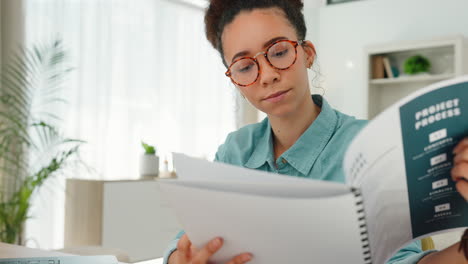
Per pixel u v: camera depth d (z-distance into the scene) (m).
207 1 1.08
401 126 0.61
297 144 1.00
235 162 1.13
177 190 0.64
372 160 0.62
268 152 1.06
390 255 0.71
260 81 0.90
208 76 4.84
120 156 4.02
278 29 0.90
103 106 3.87
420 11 4.86
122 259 2.30
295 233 0.61
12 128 2.84
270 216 0.60
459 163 0.61
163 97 4.41
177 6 4.53
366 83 4.81
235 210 0.62
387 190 0.63
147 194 3.51
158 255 3.56
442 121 0.61
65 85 3.56
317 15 5.46
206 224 0.66
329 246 0.62
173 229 3.69
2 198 2.89
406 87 4.79
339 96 5.31
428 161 0.62
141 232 3.45
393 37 5.00
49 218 3.41
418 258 0.74
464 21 4.62
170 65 4.47
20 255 1.08
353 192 0.56
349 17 5.26
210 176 0.71
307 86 0.98
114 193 3.29
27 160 3.18
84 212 3.31
